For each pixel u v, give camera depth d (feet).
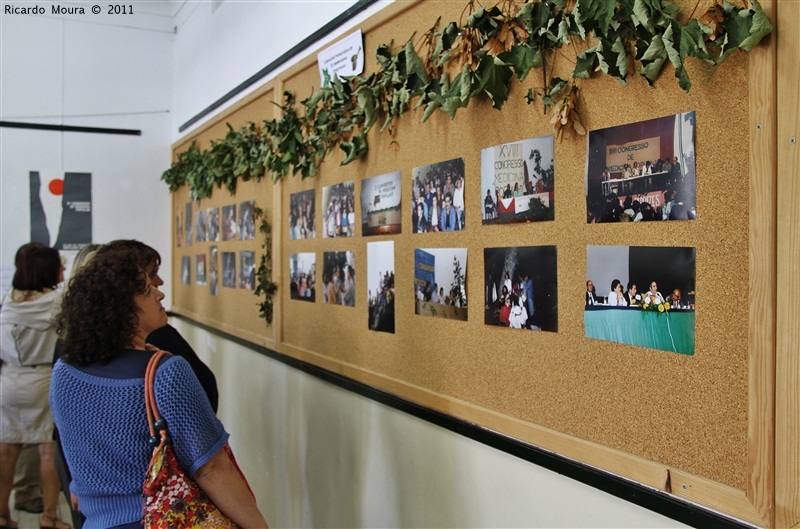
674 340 3.06
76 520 5.57
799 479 2.53
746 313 2.74
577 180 3.57
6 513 9.18
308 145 6.89
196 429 3.64
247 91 9.20
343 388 6.37
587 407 3.55
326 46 6.57
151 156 14.24
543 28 3.58
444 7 4.62
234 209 9.75
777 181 2.60
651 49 2.95
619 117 3.31
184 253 13.02
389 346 5.53
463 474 4.64
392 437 5.56
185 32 13.15
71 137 13.44
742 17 2.64
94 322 3.70
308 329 7.17
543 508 3.89
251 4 9.05
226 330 10.09
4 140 12.85
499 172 4.14
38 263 8.97
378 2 5.64
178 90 13.85
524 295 3.97
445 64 4.58
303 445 7.43
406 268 5.23
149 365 3.64
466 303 4.51
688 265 2.98
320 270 6.84
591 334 3.51
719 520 2.83
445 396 4.75
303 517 7.50
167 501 3.48
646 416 3.21
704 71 2.90
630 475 3.27
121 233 13.93
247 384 9.29
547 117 3.75
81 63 13.50
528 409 3.98
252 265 9.01
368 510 6.00
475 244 4.40
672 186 3.05
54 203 13.30
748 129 2.72
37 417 9.02
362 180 5.90
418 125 5.01
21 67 12.97
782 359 2.60
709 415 2.91
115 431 3.57
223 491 3.75
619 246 3.32
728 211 2.81
